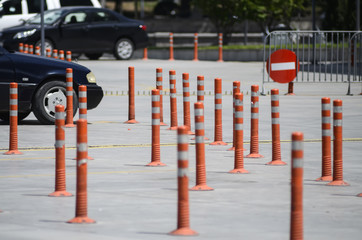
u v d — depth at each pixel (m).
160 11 147.38
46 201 20.09
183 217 16.50
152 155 25.70
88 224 17.58
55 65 36.19
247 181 22.95
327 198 20.64
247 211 18.97
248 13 91.38
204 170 21.59
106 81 57.69
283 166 25.62
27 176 23.77
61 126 20.61
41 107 35.88
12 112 28.12
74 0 78.38
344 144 30.66
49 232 16.80
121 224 17.58
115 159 26.97
